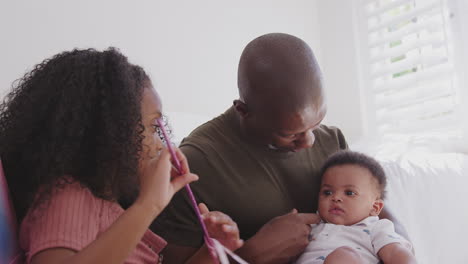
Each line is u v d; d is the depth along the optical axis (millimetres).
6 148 664
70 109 645
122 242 536
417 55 1678
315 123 822
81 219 603
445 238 1225
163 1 1536
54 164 621
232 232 739
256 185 915
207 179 888
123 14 1454
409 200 1253
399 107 1739
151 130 707
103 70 683
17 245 620
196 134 966
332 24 1881
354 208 984
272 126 817
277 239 853
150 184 580
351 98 1841
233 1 1700
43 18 1309
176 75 1561
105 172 654
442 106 1625
